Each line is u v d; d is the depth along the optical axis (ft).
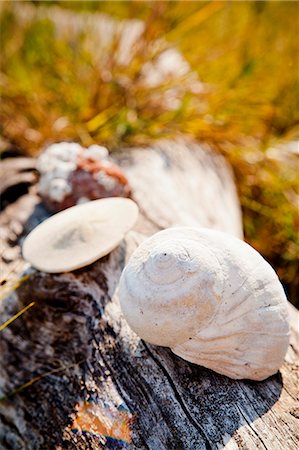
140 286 0.98
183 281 0.96
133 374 1.09
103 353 1.15
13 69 2.06
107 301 1.21
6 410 1.21
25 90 1.94
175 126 1.82
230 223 1.57
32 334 1.24
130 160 1.66
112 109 1.88
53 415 1.14
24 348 1.23
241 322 0.99
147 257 0.99
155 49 1.97
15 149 1.78
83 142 1.77
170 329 0.98
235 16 2.35
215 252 1.00
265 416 1.00
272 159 1.88
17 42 2.15
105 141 1.78
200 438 0.98
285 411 1.01
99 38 2.08
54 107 1.92
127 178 1.53
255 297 0.99
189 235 1.03
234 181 1.84
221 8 2.27
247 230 1.76
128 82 1.90
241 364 1.01
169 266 0.96
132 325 1.01
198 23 2.09
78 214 1.26
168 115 1.82
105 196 1.41
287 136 1.98
